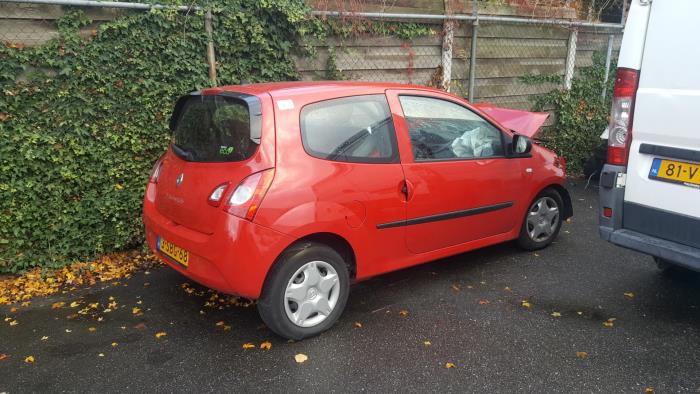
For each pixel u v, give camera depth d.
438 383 2.96
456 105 4.29
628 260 4.84
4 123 4.23
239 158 3.22
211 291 4.21
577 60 8.44
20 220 4.37
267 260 3.15
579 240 5.39
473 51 6.98
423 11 6.80
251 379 3.00
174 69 4.90
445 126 4.16
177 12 4.82
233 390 2.90
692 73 3.20
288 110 3.32
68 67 4.39
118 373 3.06
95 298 4.09
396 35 6.58
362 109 3.67
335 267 3.47
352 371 3.07
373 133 3.68
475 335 3.49
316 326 3.43
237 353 3.28
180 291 4.22
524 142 4.48
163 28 4.80
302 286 3.34
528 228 4.94
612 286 4.27
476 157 4.32
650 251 3.48
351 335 3.49
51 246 4.55
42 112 4.36
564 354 3.25
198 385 2.94
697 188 3.24
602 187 3.75
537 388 2.91
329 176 3.38
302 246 3.32
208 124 3.51
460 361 3.18
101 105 4.58
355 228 3.52
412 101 3.99
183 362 3.18
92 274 4.51
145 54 4.74
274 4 5.37
